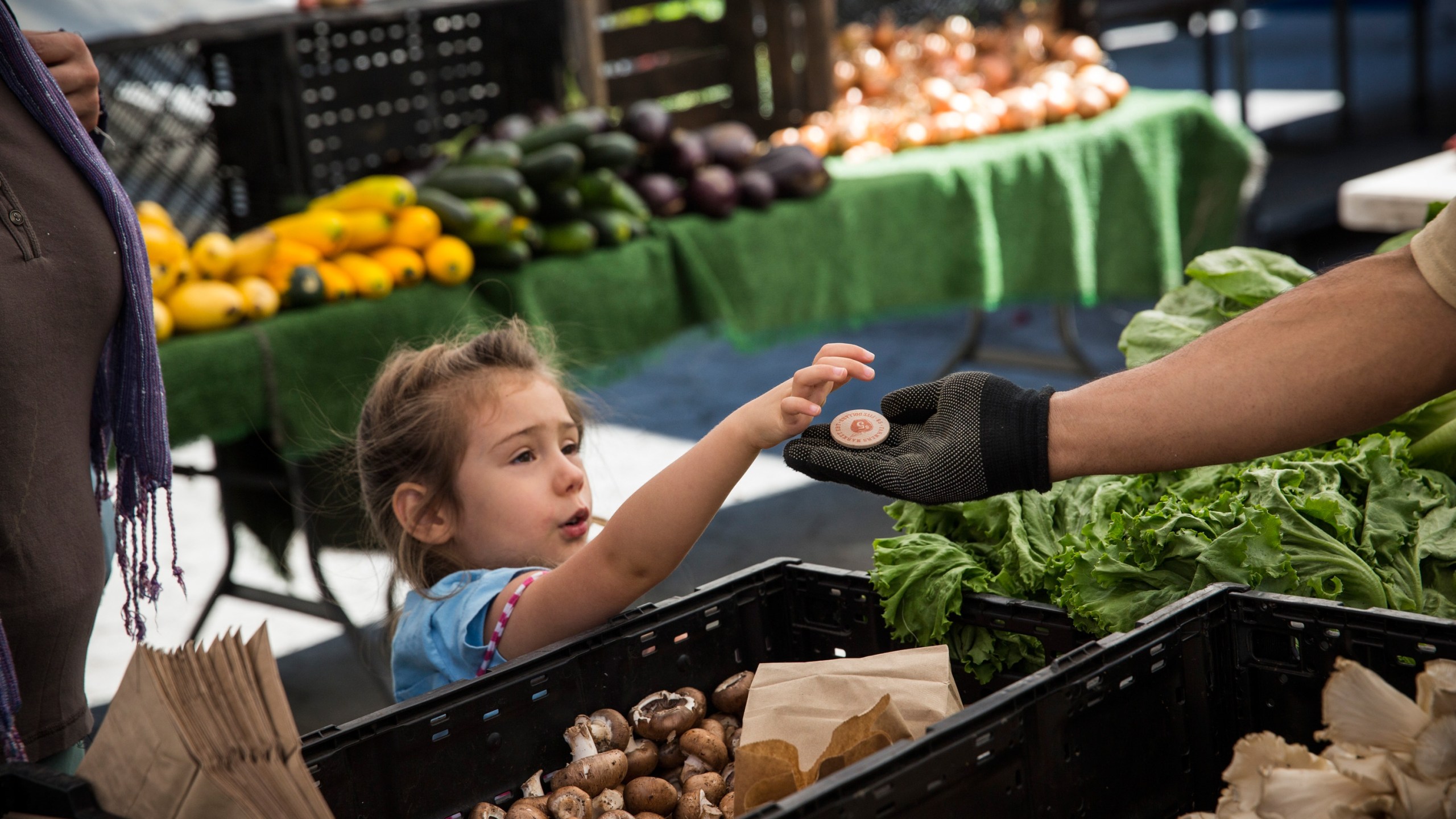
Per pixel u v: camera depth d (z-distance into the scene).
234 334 3.14
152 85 3.74
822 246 4.44
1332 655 1.17
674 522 1.28
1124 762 1.12
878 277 4.60
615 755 1.23
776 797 1.04
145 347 1.49
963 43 5.78
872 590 1.43
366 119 4.29
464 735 1.20
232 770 0.90
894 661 1.26
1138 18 8.60
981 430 1.09
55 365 1.36
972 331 5.64
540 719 1.26
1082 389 1.13
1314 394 1.05
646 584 1.33
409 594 1.56
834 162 4.90
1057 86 5.14
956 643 1.42
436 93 4.52
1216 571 1.30
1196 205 5.36
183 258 3.16
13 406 1.31
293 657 3.68
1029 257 4.92
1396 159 8.45
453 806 1.19
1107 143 4.99
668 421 5.62
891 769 0.93
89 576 1.39
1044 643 1.36
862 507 4.50
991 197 4.77
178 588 4.22
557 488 1.54
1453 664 0.91
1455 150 3.91
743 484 4.85
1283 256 1.81
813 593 1.47
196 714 0.90
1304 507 1.38
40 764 1.38
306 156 3.90
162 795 0.90
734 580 1.43
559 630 1.37
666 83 5.13
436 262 3.58
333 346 3.34
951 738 0.97
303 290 3.31
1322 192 7.55
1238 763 0.96
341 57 4.20
